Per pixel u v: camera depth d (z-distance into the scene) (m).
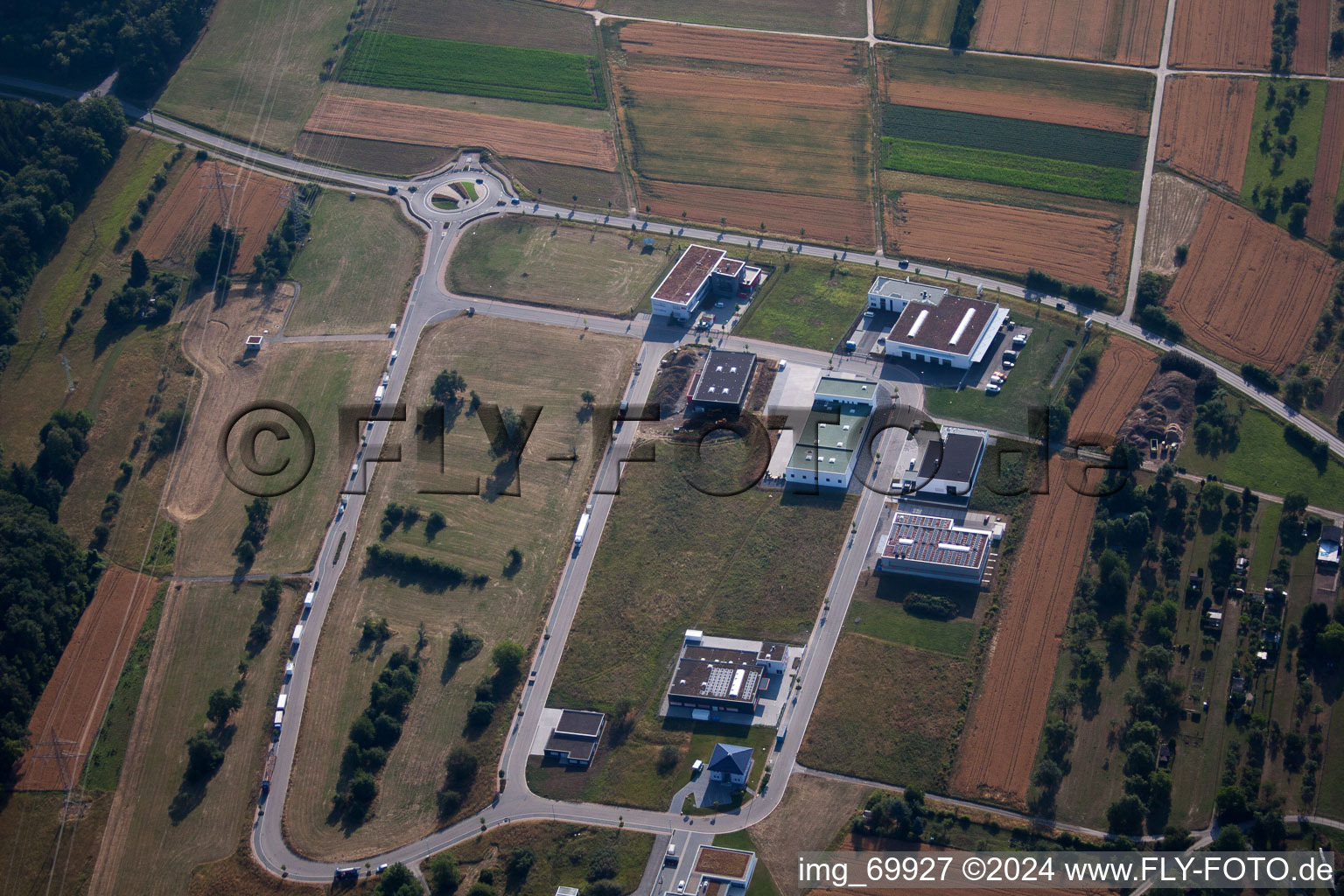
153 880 196.25
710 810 196.75
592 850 193.75
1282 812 184.62
